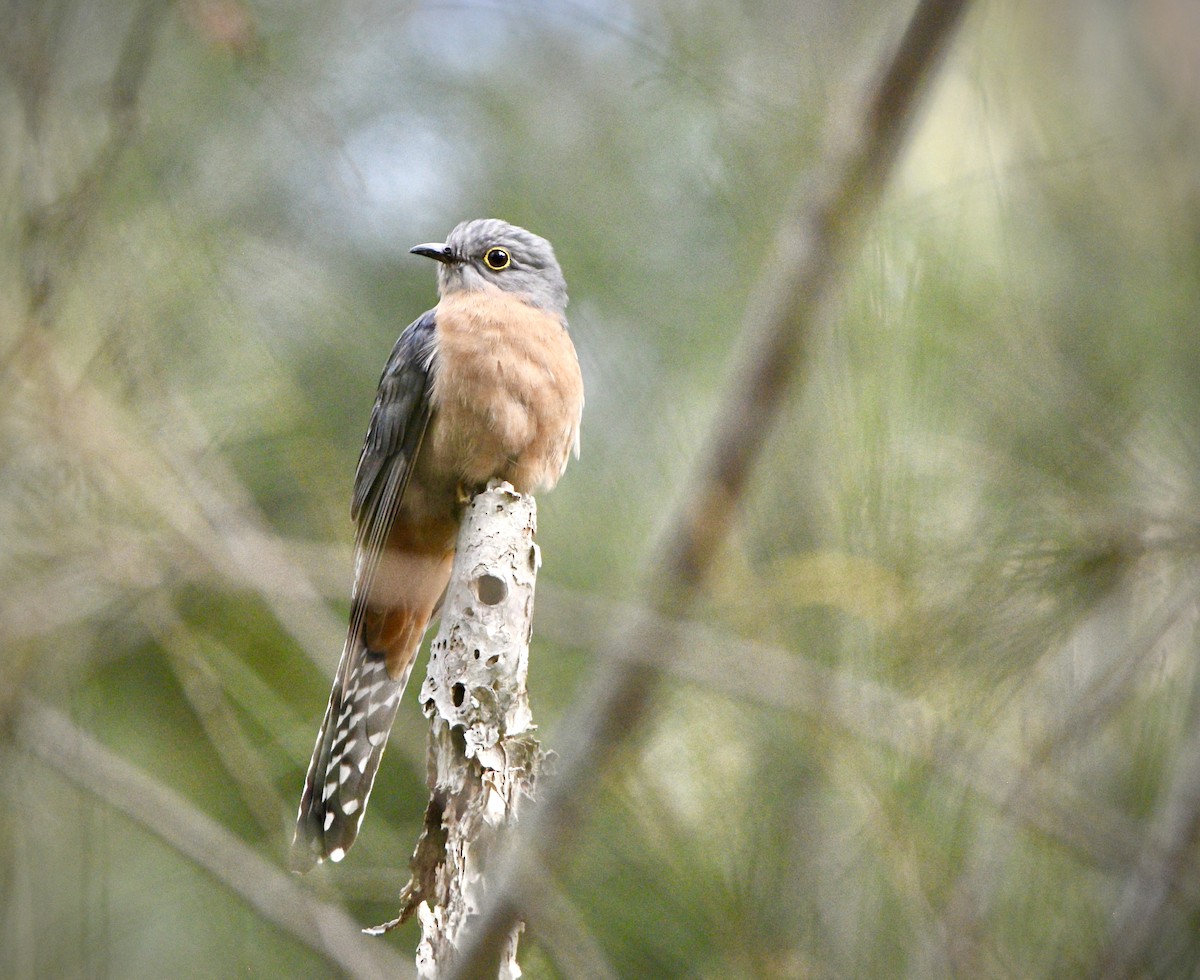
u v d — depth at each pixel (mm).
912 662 6051
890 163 6730
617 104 9062
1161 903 5867
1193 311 7637
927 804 5793
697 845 6039
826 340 6535
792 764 6051
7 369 6125
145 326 6867
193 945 8789
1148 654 6238
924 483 6469
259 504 8359
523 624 7207
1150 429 6875
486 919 6160
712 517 6531
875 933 5613
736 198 7098
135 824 8109
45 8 6426
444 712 6965
